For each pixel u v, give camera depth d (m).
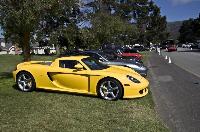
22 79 10.12
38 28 13.37
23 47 13.59
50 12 12.90
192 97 9.83
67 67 9.71
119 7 69.88
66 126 6.39
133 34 52.12
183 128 6.50
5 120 6.78
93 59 10.06
